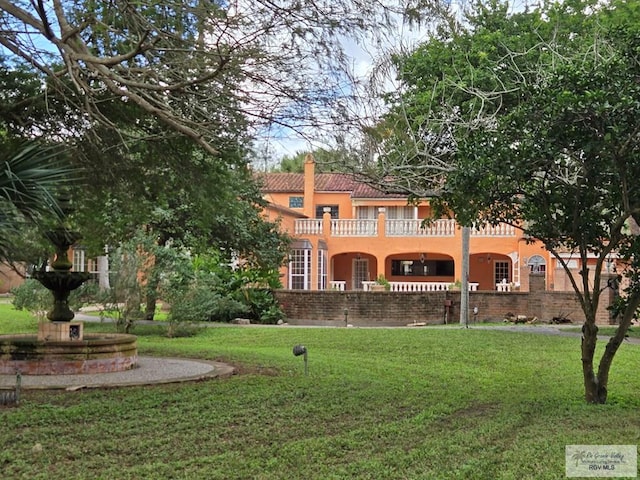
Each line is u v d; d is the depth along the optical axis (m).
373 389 9.73
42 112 10.24
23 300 19.77
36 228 8.20
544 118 7.82
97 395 8.94
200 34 7.98
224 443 6.64
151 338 18.59
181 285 19.11
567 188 8.73
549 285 29.06
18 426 7.20
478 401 9.15
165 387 9.64
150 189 12.50
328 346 16.11
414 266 35.44
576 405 8.80
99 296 19.00
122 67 8.37
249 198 21.92
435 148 12.95
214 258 24.09
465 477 5.59
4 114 10.07
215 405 8.41
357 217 36.03
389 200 34.62
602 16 14.94
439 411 8.32
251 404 8.49
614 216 8.83
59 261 11.52
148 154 11.42
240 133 9.11
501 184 8.34
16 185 6.18
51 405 8.23
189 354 14.11
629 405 8.90
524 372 12.00
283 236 24.39
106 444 6.52
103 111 10.35
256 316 24.39
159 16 8.09
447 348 15.52
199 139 8.30
